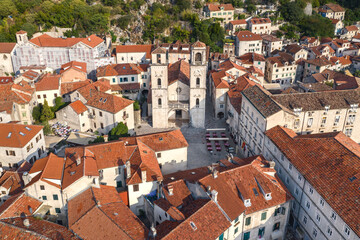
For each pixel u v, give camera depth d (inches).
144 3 6515.8
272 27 7504.9
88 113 3742.6
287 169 2554.1
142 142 2918.3
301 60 5984.3
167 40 6176.2
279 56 5866.1
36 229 2137.1
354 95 3319.4
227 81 4404.5
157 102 3855.8
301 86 4375.0
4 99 3604.8
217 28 6496.1
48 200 2412.6
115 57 5408.5
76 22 6141.7
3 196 2509.8
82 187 2379.4
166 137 2992.1
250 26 7140.8
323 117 3235.7
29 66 4997.5
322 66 5585.6
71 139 3494.1
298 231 2395.4
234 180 2335.1
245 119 3371.1
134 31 6264.8
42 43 5078.7
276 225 2373.3
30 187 2367.1
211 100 4763.8
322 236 2126.0
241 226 2224.4
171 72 4313.5
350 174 2091.5
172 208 2137.1
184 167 3075.8
